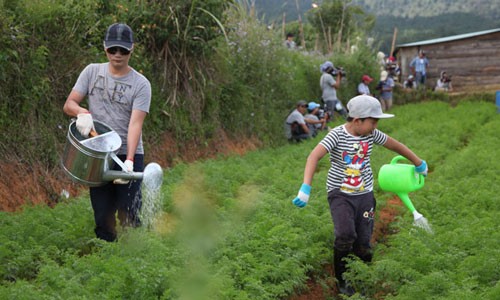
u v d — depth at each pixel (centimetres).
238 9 1678
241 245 681
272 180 1109
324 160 1402
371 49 2930
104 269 577
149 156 1237
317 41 2750
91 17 1127
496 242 715
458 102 2984
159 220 725
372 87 2747
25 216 770
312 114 1847
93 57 1113
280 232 724
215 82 1493
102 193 680
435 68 3412
